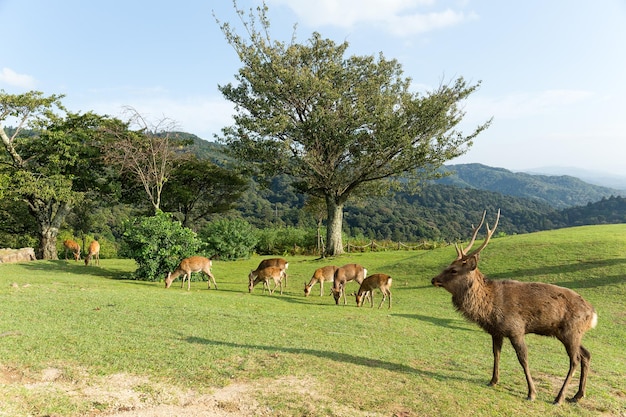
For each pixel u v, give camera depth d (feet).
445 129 95.30
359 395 18.89
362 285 48.44
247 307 39.55
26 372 18.80
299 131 94.84
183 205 120.16
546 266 61.00
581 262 60.59
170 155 98.17
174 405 17.17
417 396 19.27
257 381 19.63
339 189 100.94
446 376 22.41
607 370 26.76
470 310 21.13
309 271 77.41
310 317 36.17
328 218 102.73
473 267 21.06
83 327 26.27
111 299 36.63
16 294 36.19
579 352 20.65
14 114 89.61
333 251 101.45
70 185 89.35
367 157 93.30
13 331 23.73
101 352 21.67
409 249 116.78
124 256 61.16
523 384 22.40
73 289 41.81
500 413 18.49
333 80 98.73
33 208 95.66
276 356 22.90
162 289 50.14
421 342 30.22
